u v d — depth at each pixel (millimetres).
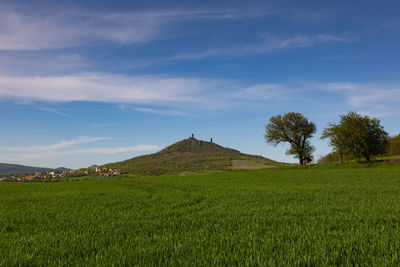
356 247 4227
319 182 20469
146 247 4453
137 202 11305
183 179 30766
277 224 6336
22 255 4227
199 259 3854
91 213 8578
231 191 14953
